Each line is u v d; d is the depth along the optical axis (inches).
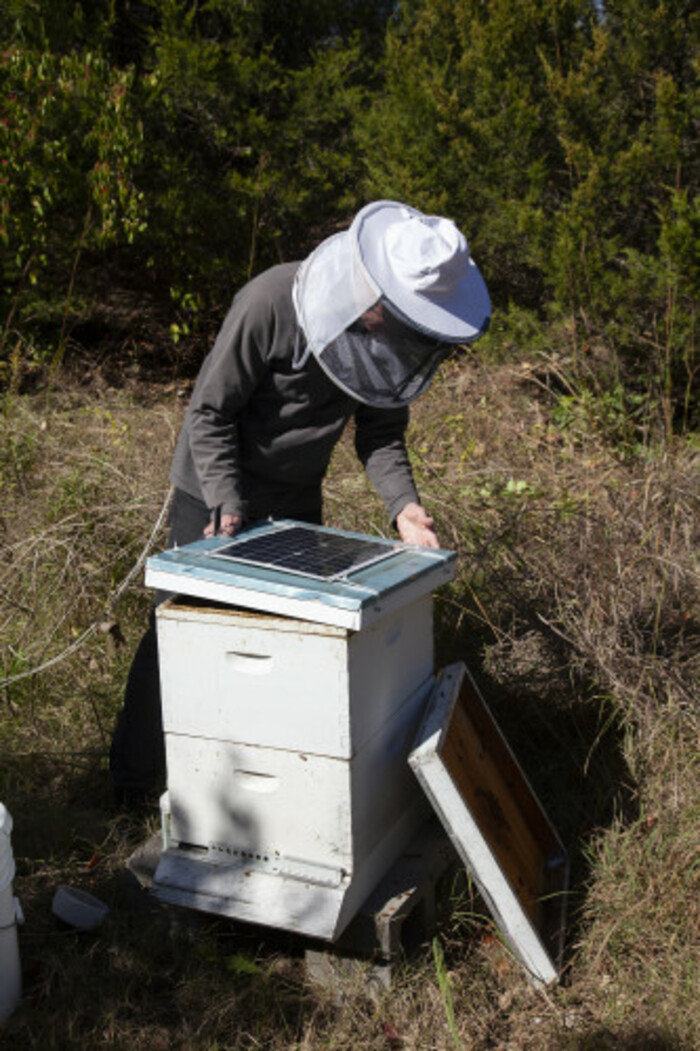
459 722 94.7
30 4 266.7
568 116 213.5
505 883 86.9
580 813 110.9
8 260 268.2
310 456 103.9
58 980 89.3
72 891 96.0
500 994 89.8
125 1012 86.3
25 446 183.5
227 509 96.9
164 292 288.2
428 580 90.7
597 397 203.0
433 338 86.0
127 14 296.5
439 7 250.2
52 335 281.7
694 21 209.5
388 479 109.8
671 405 212.1
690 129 207.8
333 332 89.1
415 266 84.9
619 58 217.5
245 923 94.2
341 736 82.0
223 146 276.5
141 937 93.0
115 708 129.3
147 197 265.0
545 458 185.9
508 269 238.1
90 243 261.0
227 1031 84.7
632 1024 84.7
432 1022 85.9
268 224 279.6
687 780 107.4
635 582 128.0
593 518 135.2
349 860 84.7
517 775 103.9
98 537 152.3
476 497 157.2
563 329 219.6
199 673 86.0
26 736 124.5
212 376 97.4
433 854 95.3
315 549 93.4
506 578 130.9
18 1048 82.0
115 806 113.6
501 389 221.8
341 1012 87.0
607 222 213.2
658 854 99.7
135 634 144.7
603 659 115.9
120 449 184.4
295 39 307.4
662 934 92.7
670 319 191.9
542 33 225.6
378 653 86.4
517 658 123.6
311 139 283.6
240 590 82.9
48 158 242.8
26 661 135.0
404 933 95.9
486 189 226.4
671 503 148.0
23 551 148.9
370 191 257.1
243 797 87.6
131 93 259.3
